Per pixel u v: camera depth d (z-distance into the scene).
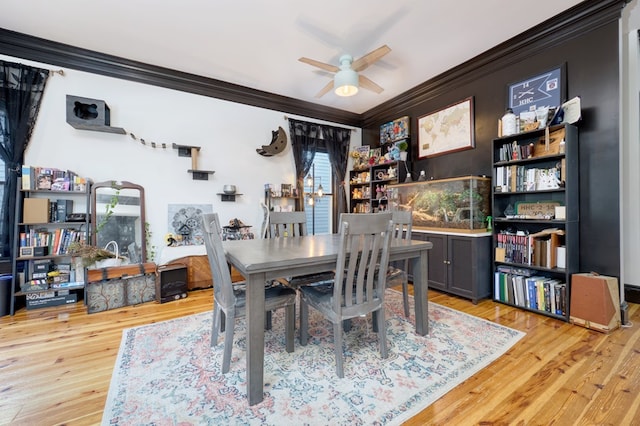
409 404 1.45
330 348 2.04
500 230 3.11
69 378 1.68
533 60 2.94
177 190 3.79
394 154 4.41
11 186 2.88
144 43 3.03
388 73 3.73
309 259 1.67
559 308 2.51
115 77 3.41
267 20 2.66
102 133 3.35
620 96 2.38
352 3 2.44
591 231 2.53
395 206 4.19
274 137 4.39
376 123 5.06
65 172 3.09
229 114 4.14
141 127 3.56
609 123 2.43
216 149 4.05
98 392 1.55
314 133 4.84
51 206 2.99
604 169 2.46
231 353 1.79
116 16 2.60
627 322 2.38
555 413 1.37
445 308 2.84
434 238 3.42
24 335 2.26
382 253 1.89
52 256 2.91
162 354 1.96
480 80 3.45
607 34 2.44
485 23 2.72
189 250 3.52
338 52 3.20
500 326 2.38
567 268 2.46
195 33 2.85
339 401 1.48
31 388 1.58
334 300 1.71
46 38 2.94
